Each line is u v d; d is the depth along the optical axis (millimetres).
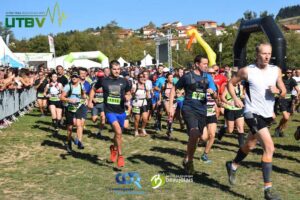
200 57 6793
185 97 6832
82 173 6973
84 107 8812
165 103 11578
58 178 6621
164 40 36750
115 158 7473
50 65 40750
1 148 9188
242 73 5457
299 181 6504
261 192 5855
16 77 15938
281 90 5406
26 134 11469
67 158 8258
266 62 5359
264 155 5379
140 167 7426
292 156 8484
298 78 16078
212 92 6789
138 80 11234
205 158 7848
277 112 17672
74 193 5797
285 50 16094
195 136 6539
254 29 17453
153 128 12961
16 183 6301
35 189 5984
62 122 13328
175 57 55719
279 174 6945
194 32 17125
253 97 5418
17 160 8016
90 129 12539
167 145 9844
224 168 7367
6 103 13570
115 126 7039
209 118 7750
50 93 12281
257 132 5387
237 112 8945
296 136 7953
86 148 9406
